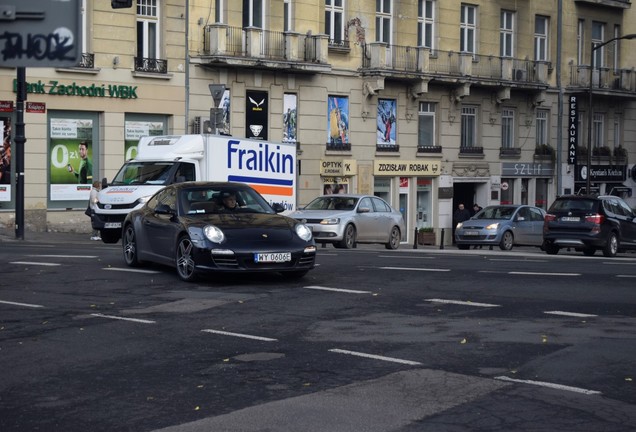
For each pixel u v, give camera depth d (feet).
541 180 177.58
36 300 45.06
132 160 90.48
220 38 125.39
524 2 168.55
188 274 51.01
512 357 31.89
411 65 149.38
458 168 160.15
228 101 128.98
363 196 98.58
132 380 28.78
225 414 24.77
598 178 186.19
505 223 115.75
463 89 157.48
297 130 137.69
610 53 187.73
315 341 34.78
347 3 143.13
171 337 35.73
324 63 137.08
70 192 114.83
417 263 63.72
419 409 25.26
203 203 54.03
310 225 92.94
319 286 49.55
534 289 49.11
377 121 148.05
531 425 23.79
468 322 38.83
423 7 153.58
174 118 123.44
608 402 26.08
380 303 43.91
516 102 169.89
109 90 116.78
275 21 133.39
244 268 49.24
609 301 45.03
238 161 92.53
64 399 26.55
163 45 121.90
